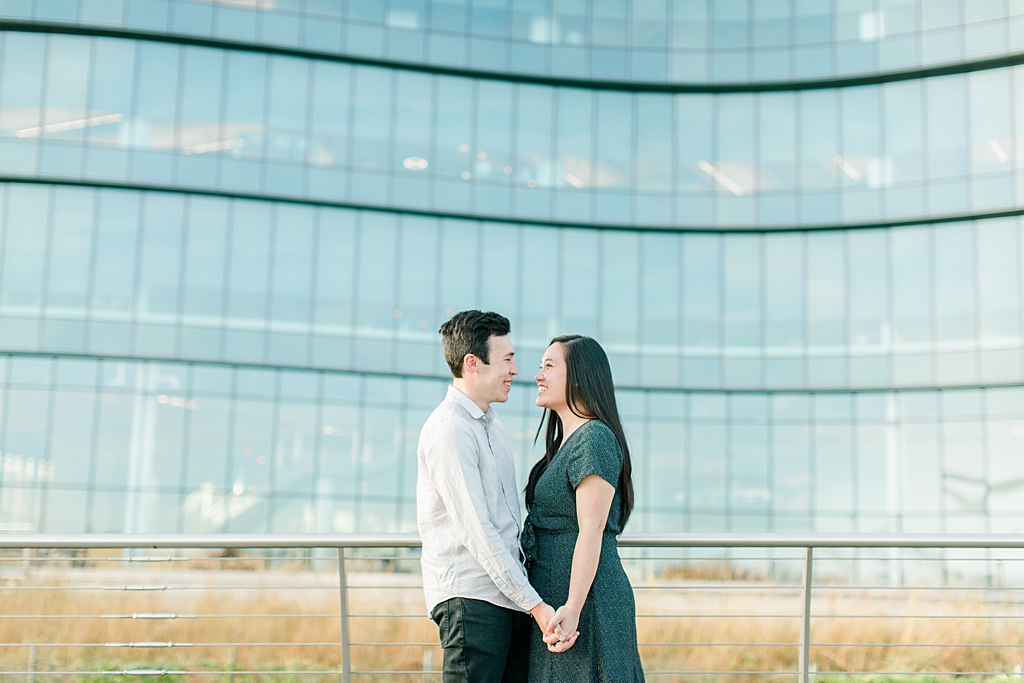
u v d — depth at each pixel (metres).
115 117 20.83
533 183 22.17
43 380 20.22
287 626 7.43
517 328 21.86
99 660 5.85
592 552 3.06
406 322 21.58
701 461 21.73
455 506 3.09
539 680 3.19
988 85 21.14
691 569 16.83
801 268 22.05
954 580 16.89
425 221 22.02
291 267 21.28
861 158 21.86
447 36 22.06
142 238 20.81
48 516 19.78
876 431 21.25
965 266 21.03
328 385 21.23
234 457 20.61
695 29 22.44
